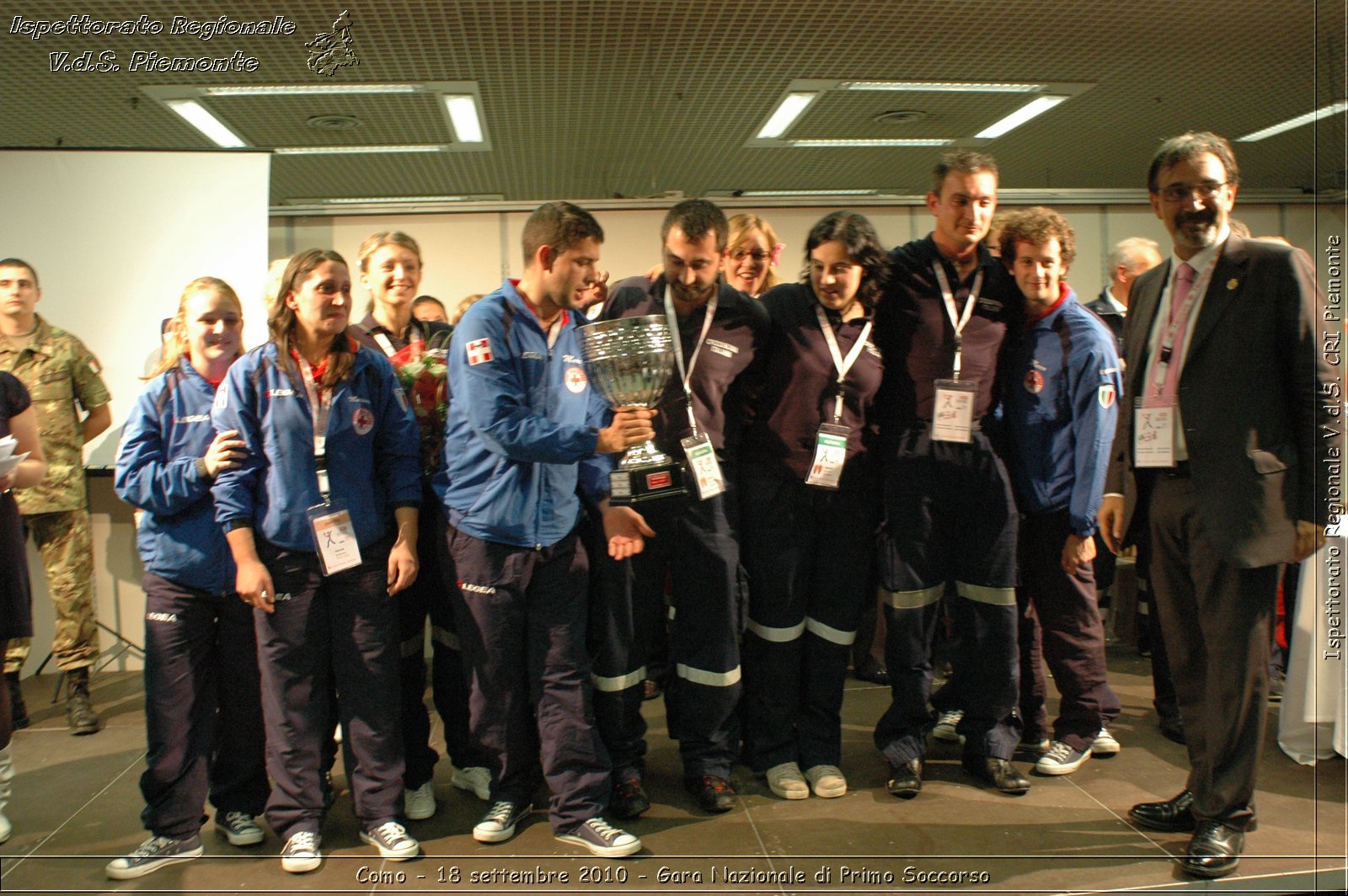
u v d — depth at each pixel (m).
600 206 4.58
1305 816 2.51
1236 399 2.17
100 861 2.39
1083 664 2.84
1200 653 2.31
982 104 5.71
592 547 2.58
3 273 3.51
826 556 2.69
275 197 7.33
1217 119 6.05
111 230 4.04
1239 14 4.47
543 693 2.41
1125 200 4.74
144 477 2.30
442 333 2.81
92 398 3.69
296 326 2.34
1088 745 2.86
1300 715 2.89
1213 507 2.17
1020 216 2.71
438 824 2.56
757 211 4.60
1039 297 2.68
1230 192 2.23
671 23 4.44
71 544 3.46
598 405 2.49
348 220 4.48
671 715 2.79
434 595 2.70
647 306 2.60
